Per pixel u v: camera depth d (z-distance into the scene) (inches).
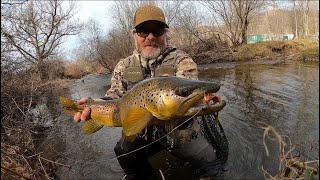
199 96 22.1
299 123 51.3
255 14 314.0
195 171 38.2
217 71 165.5
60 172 42.4
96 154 48.5
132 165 39.2
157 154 40.8
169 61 37.8
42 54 254.2
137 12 38.0
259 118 57.1
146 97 24.7
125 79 39.3
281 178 26.1
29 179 34.7
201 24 325.1
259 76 120.6
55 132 64.6
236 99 76.3
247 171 36.5
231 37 310.2
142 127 24.4
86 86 172.2
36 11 237.1
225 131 51.1
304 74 112.5
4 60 84.1
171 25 318.7
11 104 70.1
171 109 23.0
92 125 31.3
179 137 33.7
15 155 42.4
